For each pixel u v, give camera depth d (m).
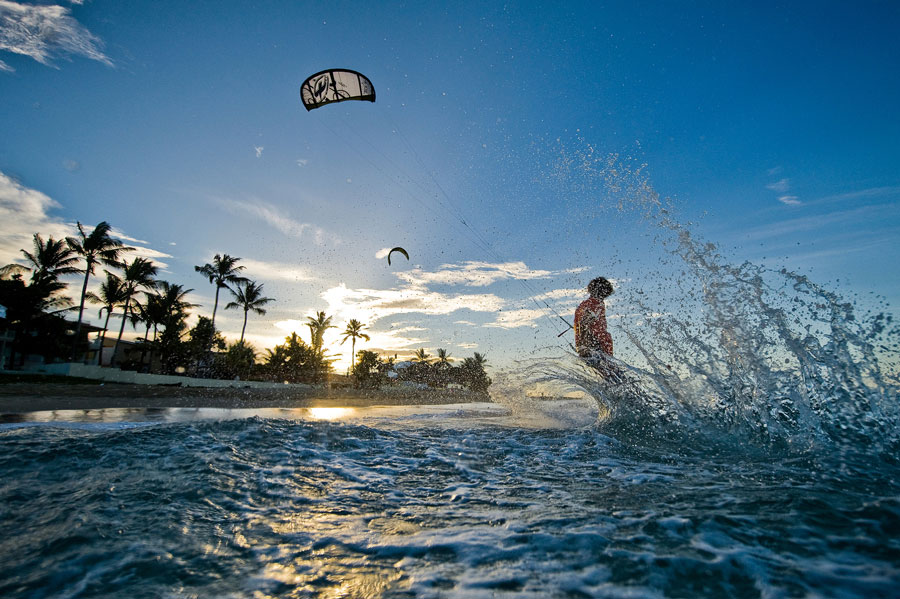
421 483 2.47
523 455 3.21
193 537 1.66
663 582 1.27
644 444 3.55
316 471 2.66
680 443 3.51
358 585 1.31
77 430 3.69
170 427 3.59
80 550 1.53
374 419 5.37
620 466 2.83
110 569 1.40
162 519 1.82
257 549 1.57
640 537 1.60
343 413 6.41
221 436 3.40
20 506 1.93
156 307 36.19
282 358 42.56
